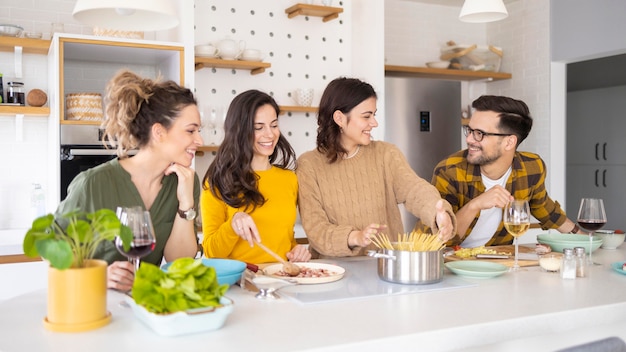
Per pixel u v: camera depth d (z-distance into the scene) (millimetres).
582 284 1692
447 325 1273
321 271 1766
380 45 4113
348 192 2283
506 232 2580
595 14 4426
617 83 6332
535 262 1982
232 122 2096
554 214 2695
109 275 1539
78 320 1224
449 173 2574
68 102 3406
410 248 1718
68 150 3309
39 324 1271
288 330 1234
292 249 2100
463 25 5363
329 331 1229
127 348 1117
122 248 1359
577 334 1765
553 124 4832
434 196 2135
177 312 1175
